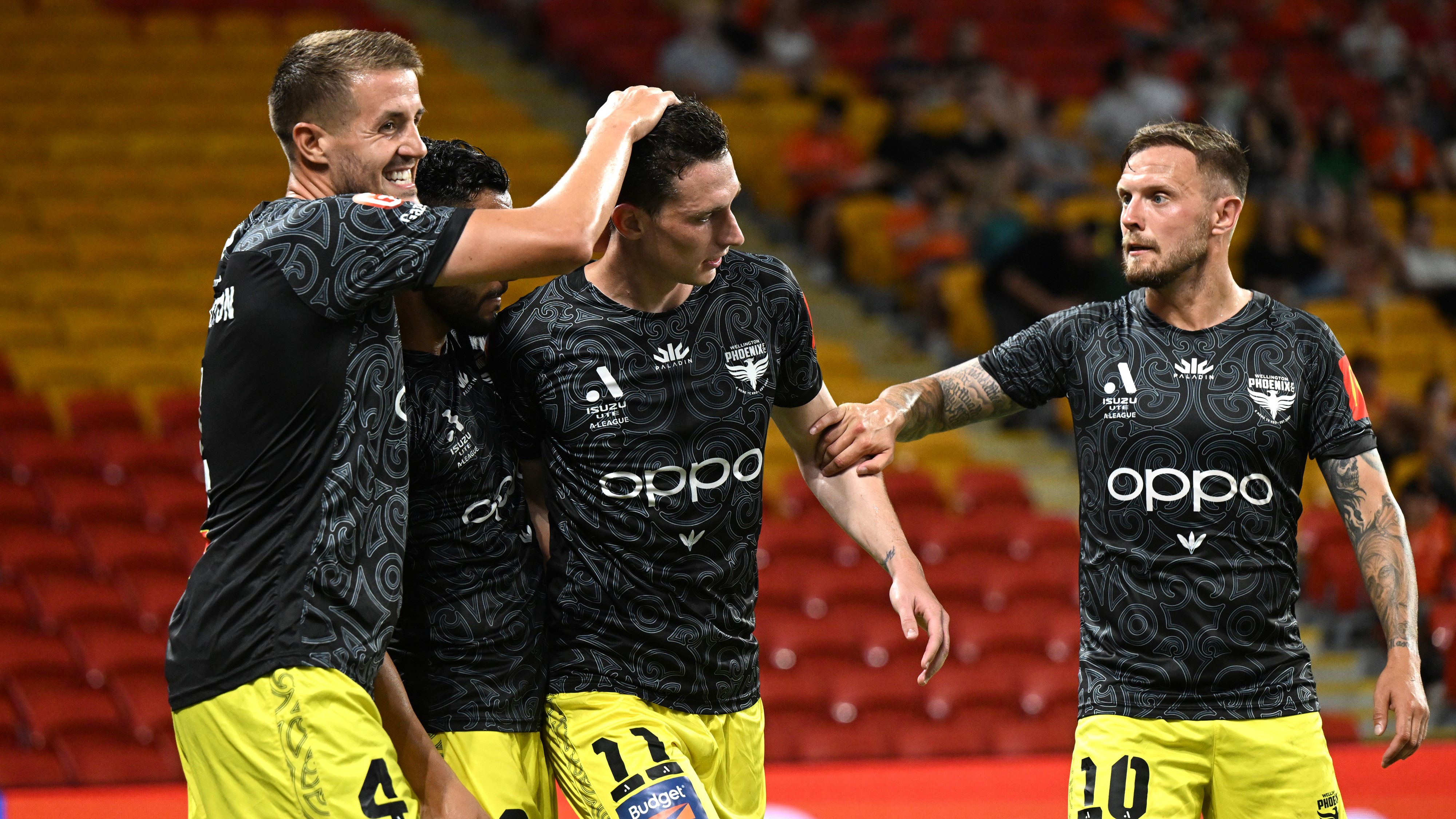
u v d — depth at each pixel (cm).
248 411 818
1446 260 3888
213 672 811
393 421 850
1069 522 2953
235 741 808
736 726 1012
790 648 2509
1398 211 4191
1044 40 4716
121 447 2672
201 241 3344
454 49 4588
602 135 891
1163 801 1010
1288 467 1032
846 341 3547
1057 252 3244
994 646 2606
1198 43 4716
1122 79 4134
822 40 4534
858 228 3734
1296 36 4897
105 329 3022
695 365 975
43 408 2761
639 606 967
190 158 3653
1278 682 1020
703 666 980
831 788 2083
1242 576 1016
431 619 953
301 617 808
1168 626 1016
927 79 4131
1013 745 2417
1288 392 1029
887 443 1038
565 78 4528
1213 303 1054
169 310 3123
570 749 970
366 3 4738
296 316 814
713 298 993
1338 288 3678
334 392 821
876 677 2481
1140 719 1020
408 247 812
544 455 1001
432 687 955
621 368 965
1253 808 1021
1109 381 1052
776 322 1015
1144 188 1038
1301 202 3925
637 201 927
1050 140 3931
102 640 2242
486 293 942
